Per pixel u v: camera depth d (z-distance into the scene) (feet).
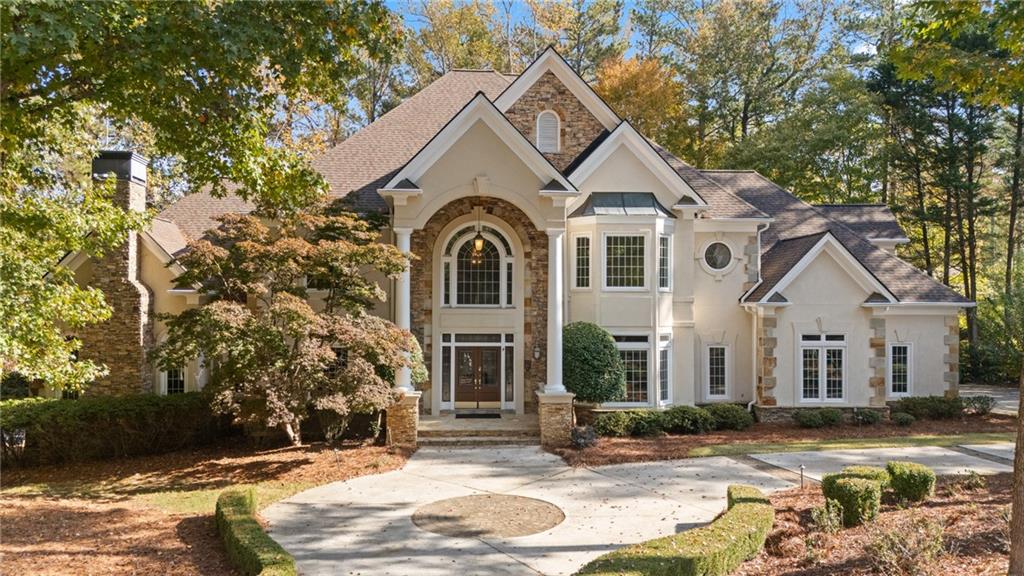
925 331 80.69
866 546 30.17
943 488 42.55
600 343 66.49
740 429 70.74
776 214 90.43
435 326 72.43
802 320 74.54
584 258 71.36
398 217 63.82
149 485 50.14
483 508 42.68
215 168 43.19
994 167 132.46
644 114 133.39
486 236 73.31
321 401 51.62
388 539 36.65
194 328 53.47
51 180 50.98
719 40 145.48
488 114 64.18
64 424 57.88
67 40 28.27
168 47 32.96
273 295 59.26
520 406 72.84
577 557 33.71
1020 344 102.17
